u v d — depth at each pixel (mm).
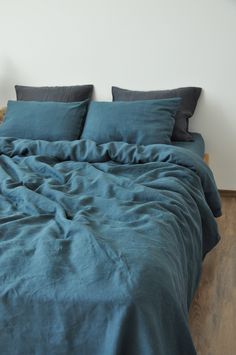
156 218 1414
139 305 1005
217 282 2008
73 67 2984
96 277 1069
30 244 1249
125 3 2762
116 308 1000
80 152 2164
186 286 1334
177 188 1710
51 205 1529
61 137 2527
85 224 1346
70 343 1018
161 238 1285
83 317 1010
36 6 2900
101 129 2457
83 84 3006
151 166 1955
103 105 2574
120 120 2445
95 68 2951
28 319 1030
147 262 1129
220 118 2867
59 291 1033
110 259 1135
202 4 2658
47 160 2121
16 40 3012
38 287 1046
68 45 2943
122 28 2818
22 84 3115
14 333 1037
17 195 1629
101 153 2119
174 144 2555
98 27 2854
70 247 1221
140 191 1630
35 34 2969
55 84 3059
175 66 2820
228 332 1680
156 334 1008
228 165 2969
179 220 1489
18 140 2350
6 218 1433
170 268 1169
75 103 2676
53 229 1339
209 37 2713
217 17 2662
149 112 2465
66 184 1809
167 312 1061
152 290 1051
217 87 2807
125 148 2119
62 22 2898
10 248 1218
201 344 1616
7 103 2947
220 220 2656
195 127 2926
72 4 2844
